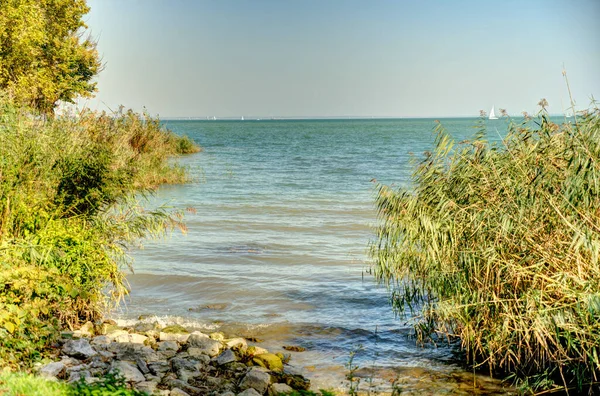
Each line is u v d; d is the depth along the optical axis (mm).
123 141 26047
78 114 17891
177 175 32281
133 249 15961
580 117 8180
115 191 10680
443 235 8562
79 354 7996
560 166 8055
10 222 9094
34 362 7355
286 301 11812
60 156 10469
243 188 29922
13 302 7926
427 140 96562
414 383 8078
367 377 8289
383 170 40906
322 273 13867
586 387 7582
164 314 10961
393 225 9836
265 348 9430
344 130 165625
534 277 7512
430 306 9062
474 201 8797
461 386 7965
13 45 24875
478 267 8133
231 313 11117
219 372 8031
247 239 17594
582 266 7395
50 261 8680
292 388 7770
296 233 18672
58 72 31359
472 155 9273
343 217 21547
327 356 9148
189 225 19734
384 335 10008
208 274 13609
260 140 95875
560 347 7312
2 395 5754
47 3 31281
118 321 10273
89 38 37594
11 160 9508
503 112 9234
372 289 12586
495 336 7930
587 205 7508
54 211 9859
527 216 8031
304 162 48000
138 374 7406
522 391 7703
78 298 9391
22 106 11289
